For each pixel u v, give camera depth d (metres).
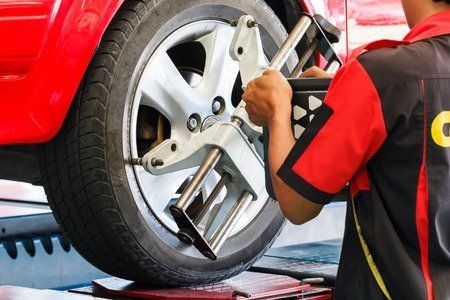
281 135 2.12
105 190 2.71
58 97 2.56
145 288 3.04
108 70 2.68
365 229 1.99
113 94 2.70
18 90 2.54
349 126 1.91
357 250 2.03
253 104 2.23
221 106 3.07
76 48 2.57
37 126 2.55
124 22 2.72
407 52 1.93
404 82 1.89
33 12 2.51
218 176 3.09
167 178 2.90
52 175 2.78
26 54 2.51
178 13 2.86
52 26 2.53
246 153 2.81
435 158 1.90
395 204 1.95
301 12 3.05
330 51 2.96
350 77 1.92
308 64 3.42
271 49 3.23
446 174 1.90
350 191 2.05
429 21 2.01
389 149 1.93
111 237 2.77
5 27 2.50
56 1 2.54
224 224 2.78
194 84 3.30
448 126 1.90
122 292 3.00
